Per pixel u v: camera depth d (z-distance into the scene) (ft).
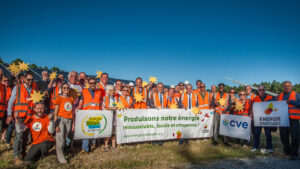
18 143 15.48
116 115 19.47
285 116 18.98
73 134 18.29
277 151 20.93
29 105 16.48
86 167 14.56
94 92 19.45
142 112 20.70
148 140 21.02
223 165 16.11
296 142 18.26
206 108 24.84
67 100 15.93
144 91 23.93
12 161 15.12
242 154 19.39
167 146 21.44
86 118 17.60
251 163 16.84
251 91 27.30
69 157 16.85
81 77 23.71
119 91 21.68
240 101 23.29
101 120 18.34
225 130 23.29
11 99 17.07
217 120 23.79
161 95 24.63
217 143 23.20
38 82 20.08
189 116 23.08
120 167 15.02
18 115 15.70
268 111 20.12
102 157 17.07
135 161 16.07
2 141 21.16
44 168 14.14
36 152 15.08
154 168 14.94
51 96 20.02
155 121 21.36
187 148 20.54
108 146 20.72
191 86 25.09
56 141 15.28
